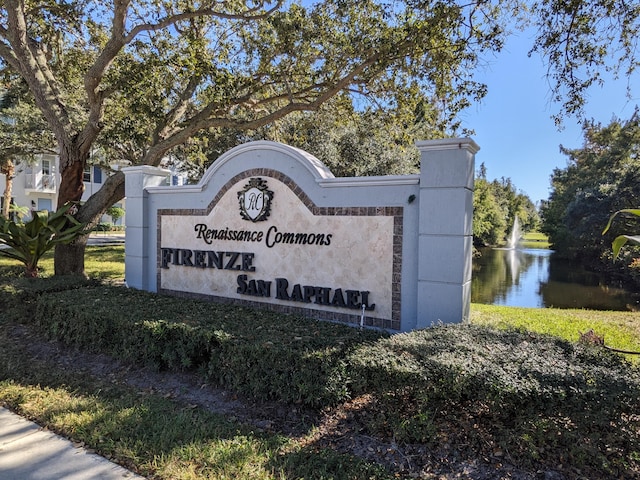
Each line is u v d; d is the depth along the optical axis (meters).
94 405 3.79
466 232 4.85
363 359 3.40
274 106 13.76
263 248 6.43
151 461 2.94
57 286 6.77
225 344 4.04
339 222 5.68
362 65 8.77
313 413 3.60
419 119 12.29
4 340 5.68
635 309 11.34
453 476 2.79
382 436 3.24
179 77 9.55
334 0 8.63
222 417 3.61
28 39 8.90
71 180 9.03
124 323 4.80
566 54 7.21
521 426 2.87
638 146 22.09
